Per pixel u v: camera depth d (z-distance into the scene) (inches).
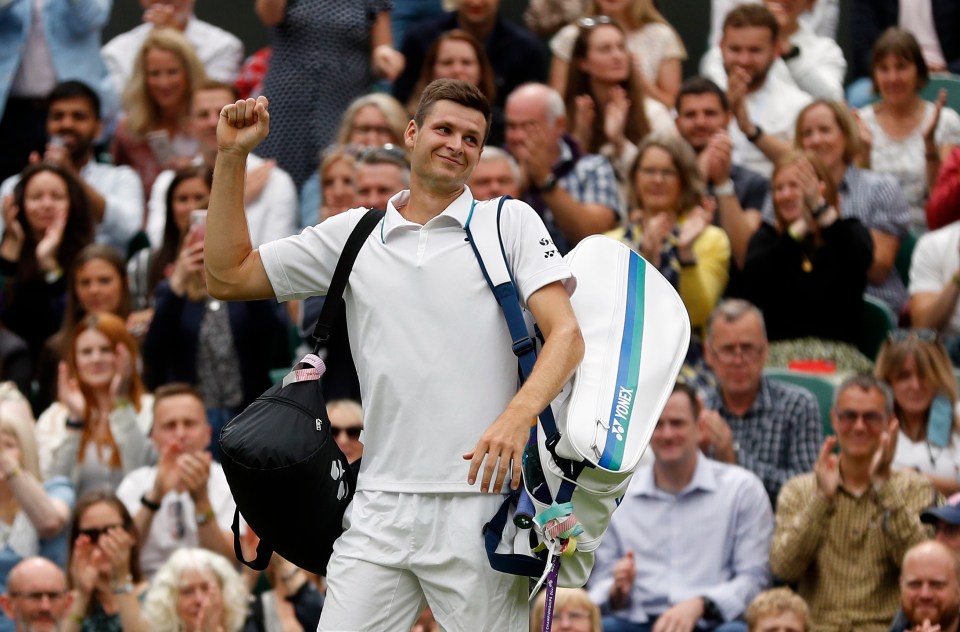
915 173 1347.2
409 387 578.6
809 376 1098.7
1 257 1262.3
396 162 1112.8
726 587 958.4
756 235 1159.0
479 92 588.1
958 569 884.6
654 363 593.6
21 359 1232.2
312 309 1111.0
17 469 1016.9
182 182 1230.9
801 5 1403.8
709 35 1579.7
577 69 1279.5
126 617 947.3
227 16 1640.0
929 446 1013.8
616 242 624.1
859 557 944.9
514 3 1601.9
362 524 584.1
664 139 1130.7
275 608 969.5
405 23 1467.8
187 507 1015.0
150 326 1146.7
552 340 568.1
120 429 1084.5
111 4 1651.1
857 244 1143.6
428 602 586.6
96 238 1336.1
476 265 582.6
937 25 1489.9
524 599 588.4
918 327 1194.6
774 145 1267.2
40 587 940.6
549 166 1162.6
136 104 1397.6
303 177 1344.7
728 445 1014.4
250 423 582.2
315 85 1346.0
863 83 1417.3
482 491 543.8
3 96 1444.4
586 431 565.0
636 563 976.3
